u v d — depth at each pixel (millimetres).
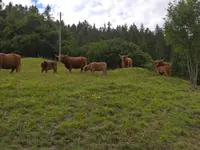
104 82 18000
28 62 34031
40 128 11039
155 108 14406
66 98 14141
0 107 12711
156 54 93438
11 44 63719
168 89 18844
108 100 14547
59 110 12695
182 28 24172
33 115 12094
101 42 61094
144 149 10344
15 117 11695
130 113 13250
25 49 63438
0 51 64188
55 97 14234
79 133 10828
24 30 68250
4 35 69062
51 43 68125
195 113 14969
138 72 25047
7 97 13891
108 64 58094
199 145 11383
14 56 20859
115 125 11734
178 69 51969
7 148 9555
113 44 58969
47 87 15758
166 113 14023
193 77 25656
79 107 13258
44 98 14023
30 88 15453
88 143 10297
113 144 10406
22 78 18281
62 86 16250
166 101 15883
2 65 20281
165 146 10703
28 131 10750
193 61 28000
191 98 17703
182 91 19469
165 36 25375
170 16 24547
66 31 77625
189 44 24531
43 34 67375
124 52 56344
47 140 10297
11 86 15445
